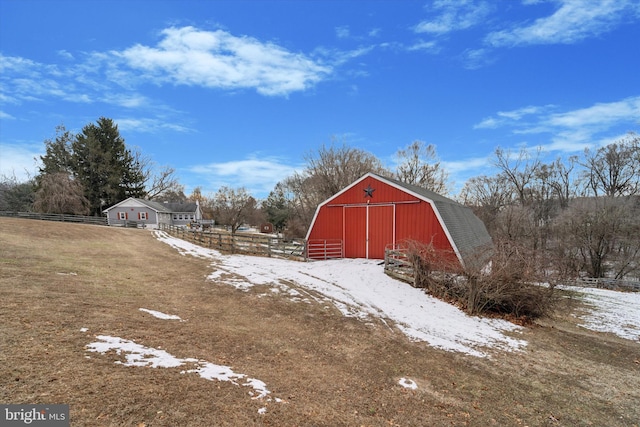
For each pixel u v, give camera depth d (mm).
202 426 3205
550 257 9508
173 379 4051
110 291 8125
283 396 4148
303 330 7016
